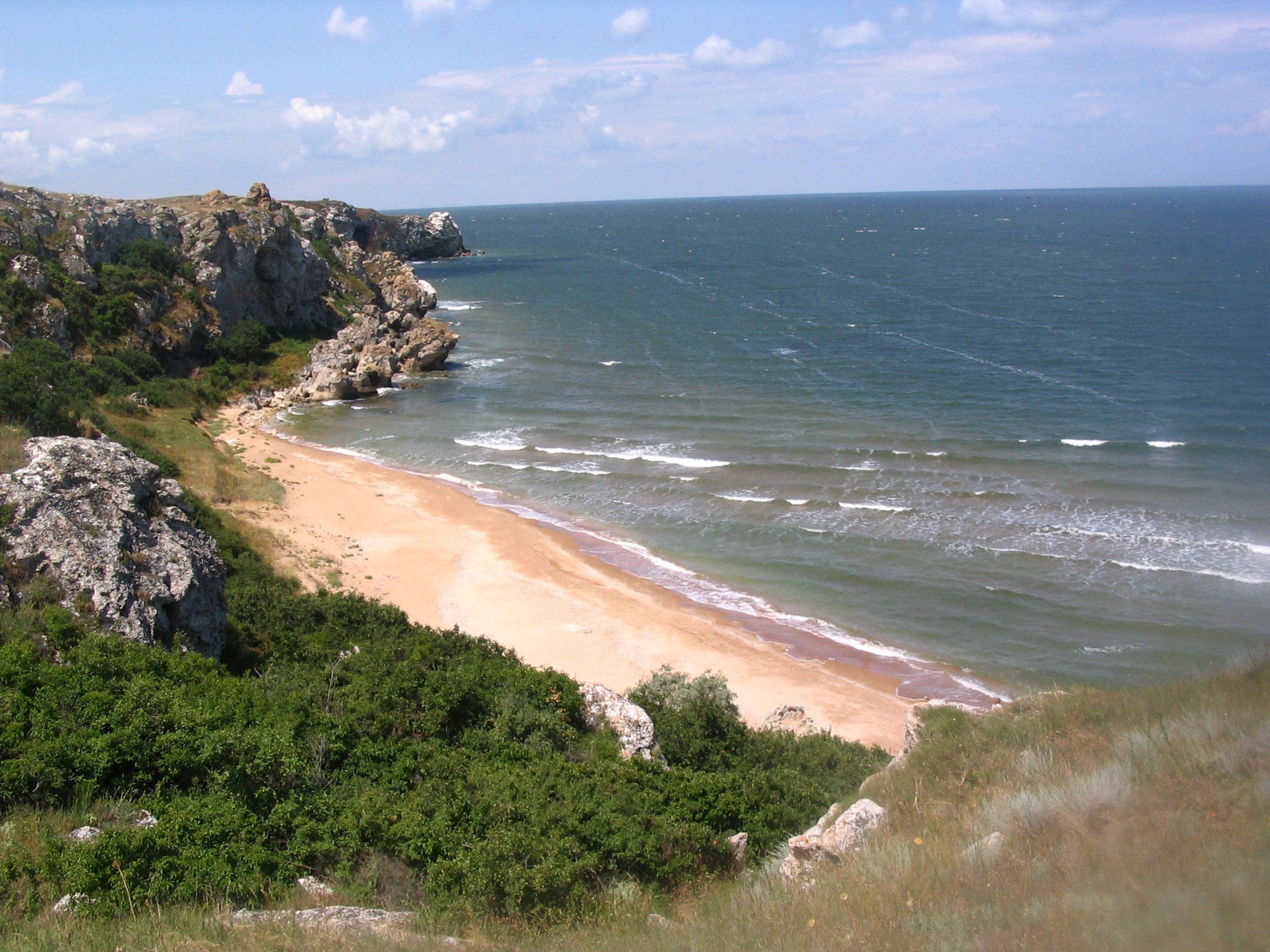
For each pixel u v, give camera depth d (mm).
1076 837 10141
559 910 11781
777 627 37844
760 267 164500
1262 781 10266
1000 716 16797
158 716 15781
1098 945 7762
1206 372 73500
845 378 77312
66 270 65875
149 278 71750
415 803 15125
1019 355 82875
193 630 23672
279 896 12375
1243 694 14070
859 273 149500
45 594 20344
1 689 16219
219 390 71875
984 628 37156
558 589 40938
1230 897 7871
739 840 15258
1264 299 106625
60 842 12164
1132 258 156000
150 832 12438
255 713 17625
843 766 23422
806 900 10352
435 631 31000
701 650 35688
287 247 88750
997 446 58062
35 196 69250
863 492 51875
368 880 13102
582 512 51031
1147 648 35156
